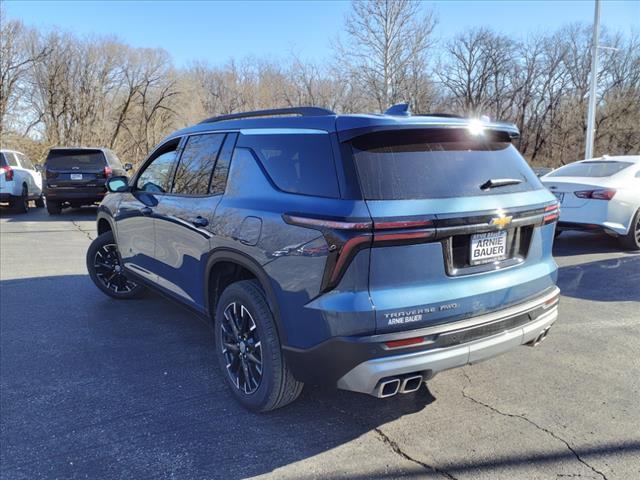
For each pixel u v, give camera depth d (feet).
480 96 171.73
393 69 86.22
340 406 10.62
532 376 11.97
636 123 135.13
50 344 14.03
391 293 8.21
